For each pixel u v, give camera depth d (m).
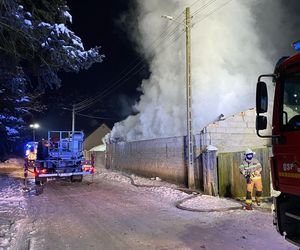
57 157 20.03
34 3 12.23
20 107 24.70
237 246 6.95
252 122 15.93
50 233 8.24
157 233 8.12
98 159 34.16
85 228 8.71
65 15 12.45
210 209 10.57
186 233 8.05
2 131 27.27
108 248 7.04
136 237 7.81
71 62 11.93
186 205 11.53
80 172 20.11
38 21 11.67
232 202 11.87
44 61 11.78
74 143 20.59
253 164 10.77
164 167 18.94
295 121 4.95
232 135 15.45
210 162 13.63
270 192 12.83
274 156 5.38
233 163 13.05
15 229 8.62
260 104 5.32
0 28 10.70
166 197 13.52
